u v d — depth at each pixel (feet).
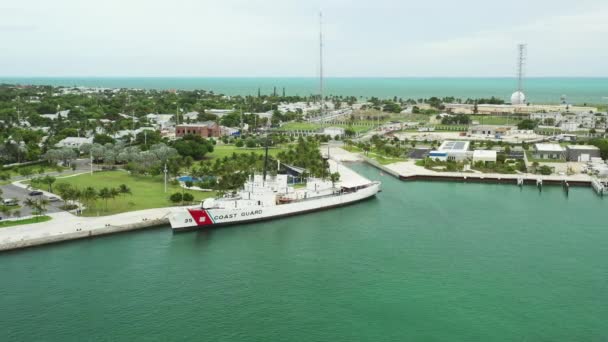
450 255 417.69
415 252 424.46
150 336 293.43
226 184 583.17
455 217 527.81
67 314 314.35
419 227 493.77
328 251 427.74
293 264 399.24
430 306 331.57
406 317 318.04
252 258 411.34
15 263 385.70
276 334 297.74
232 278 371.35
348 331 301.63
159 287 353.92
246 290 351.87
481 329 305.32
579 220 514.68
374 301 337.93
